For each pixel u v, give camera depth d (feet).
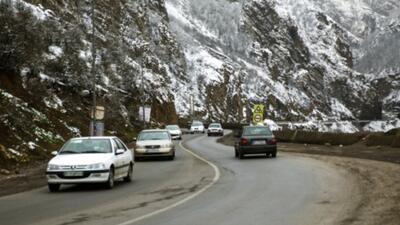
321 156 93.91
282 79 642.63
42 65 145.89
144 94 249.14
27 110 114.62
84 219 39.11
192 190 54.13
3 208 45.70
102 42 240.53
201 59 489.26
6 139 92.73
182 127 345.72
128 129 195.00
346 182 56.59
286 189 52.70
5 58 120.67
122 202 47.29
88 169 55.21
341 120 642.22
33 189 59.62
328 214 38.70
